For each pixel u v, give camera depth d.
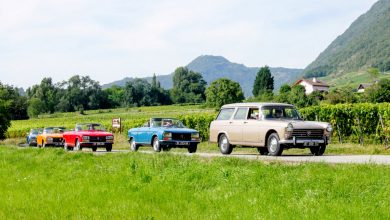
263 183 10.73
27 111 162.00
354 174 10.33
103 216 8.98
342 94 99.12
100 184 12.87
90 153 19.34
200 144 31.31
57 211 9.59
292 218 8.10
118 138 46.53
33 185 13.33
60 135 34.53
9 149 25.00
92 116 133.75
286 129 16.78
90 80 196.50
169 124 23.33
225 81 135.75
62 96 188.75
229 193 10.31
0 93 59.44
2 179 14.94
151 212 9.18
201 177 12.12
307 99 98.25
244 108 19.03
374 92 97.19
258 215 8.37
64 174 15.29
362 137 28.00
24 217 9.20
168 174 12.76
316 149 18.08
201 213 8.95
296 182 10.30
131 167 14.08
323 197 9.30
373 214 8.01
